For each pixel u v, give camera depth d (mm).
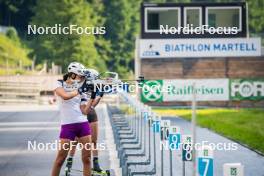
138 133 39531
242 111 76750
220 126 54375
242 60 83938
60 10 121125
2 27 162375
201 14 83625
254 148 38281
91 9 141500
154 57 83188
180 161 32250
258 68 83688
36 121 60750
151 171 28391
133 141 39969
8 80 101500
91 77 24297
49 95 103250
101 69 154500
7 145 40750
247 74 83875
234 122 59531
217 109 81125
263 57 84000
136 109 39938
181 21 83438
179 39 83375
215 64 83750
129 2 176375
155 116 29250
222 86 83125
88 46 123188
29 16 165375
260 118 64688
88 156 24000
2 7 165750
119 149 31625
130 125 47250
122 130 47031
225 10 83750
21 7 165250
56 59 121438
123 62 171250
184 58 83500
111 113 57469
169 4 83375
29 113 73125
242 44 83625
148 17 83500
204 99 83125
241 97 83125
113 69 167875
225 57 83875
